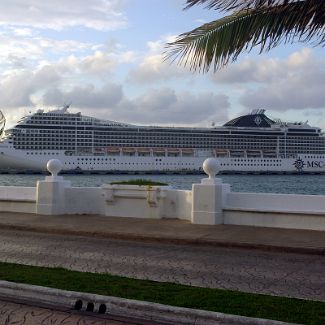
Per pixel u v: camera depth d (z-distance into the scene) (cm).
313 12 743
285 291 690
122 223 1304
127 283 705
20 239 1155
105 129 9419
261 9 784
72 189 1504
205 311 566
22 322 569
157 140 9694
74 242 1113
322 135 10744
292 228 1191
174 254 970
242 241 1034
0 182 7088
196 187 1277
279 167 10269
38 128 9088
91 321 575
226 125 10556
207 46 840
